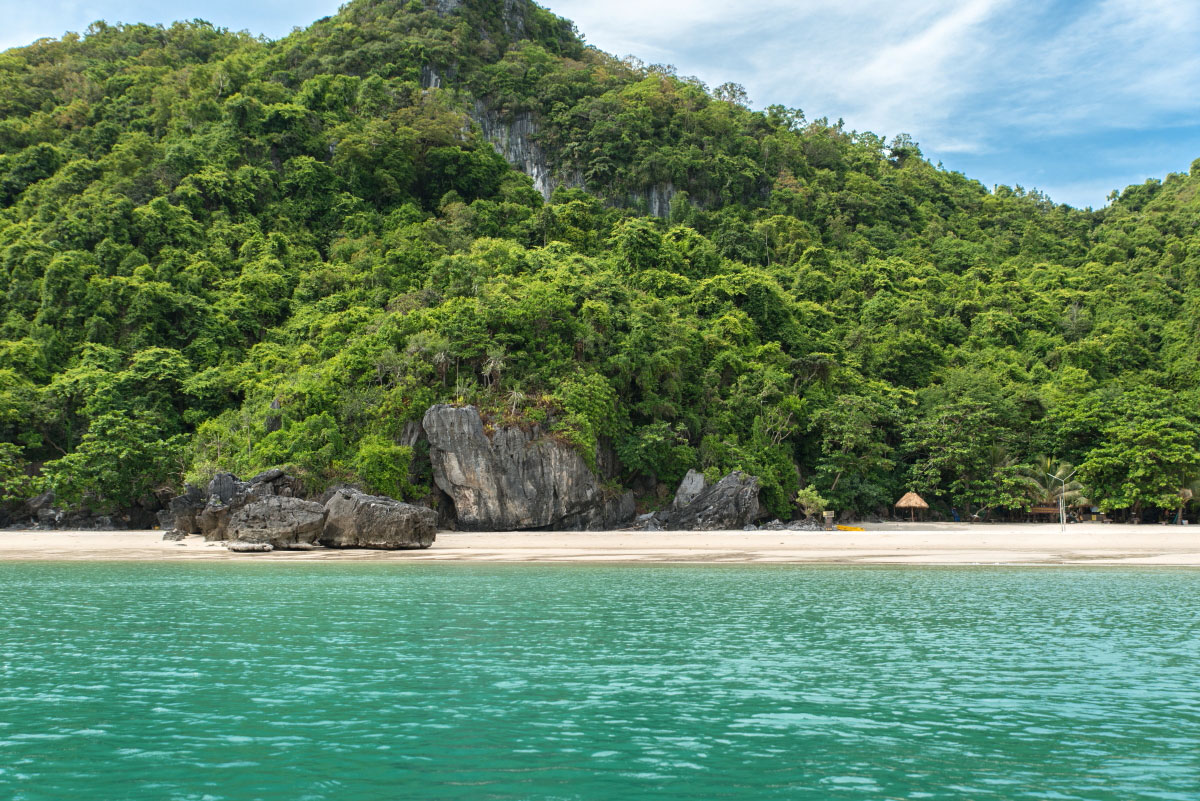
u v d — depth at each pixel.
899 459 84.56
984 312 123.44
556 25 179.12
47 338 81.62
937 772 11.61
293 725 13.79
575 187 136.75
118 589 30.55
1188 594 28.67
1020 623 23.09
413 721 14.01
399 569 37.78
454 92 139.75
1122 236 164.25
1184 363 109.19
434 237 104.19
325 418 66.31
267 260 95.88
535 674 17.23
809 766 11.84
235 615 24.59
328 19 161.88
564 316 74.56
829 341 102.25
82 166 106.25
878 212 157.25
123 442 66.06
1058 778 11.39
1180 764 11.95
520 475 64.19
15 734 13.31
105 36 156.75
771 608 25.86
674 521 67.38
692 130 151.50
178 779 11.33
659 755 12.31
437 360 69.06
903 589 30.27
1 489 66.62
